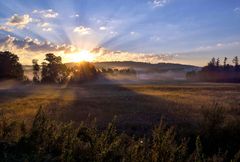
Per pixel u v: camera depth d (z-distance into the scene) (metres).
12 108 28.30
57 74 140.25
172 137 6.53
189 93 61.69
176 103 37.22
